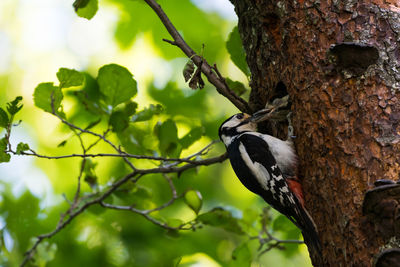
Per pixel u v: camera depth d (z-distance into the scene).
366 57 7.36
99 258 13.36
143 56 16.09
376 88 7.32
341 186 7.29
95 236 13.51
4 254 12.60
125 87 10.18
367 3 7.68
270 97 8.86
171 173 11.80
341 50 7.47
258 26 8.85
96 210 11.54
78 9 10.32
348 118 7.42
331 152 7.53
